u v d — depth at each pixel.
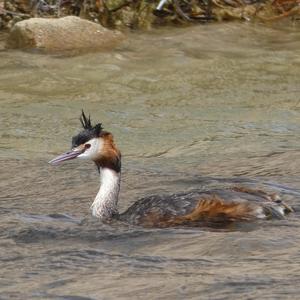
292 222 13.77
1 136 20.86
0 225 14.23
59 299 11.05
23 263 12.49
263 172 17.22
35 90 24.05
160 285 11.34
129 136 20.80
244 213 13.87
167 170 17.61
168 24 29.61
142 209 14.34
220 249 12.70
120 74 25.25
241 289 11.06
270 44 28.08
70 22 27.38
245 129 21.23
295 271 11.66
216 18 29.98
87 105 23.02
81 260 12.54
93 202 15.02
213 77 25.19
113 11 29.42
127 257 12.59
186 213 13.98
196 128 21.33
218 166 17.84
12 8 29.38
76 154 14.94
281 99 23.55
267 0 30.58
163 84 24.62
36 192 16.34
